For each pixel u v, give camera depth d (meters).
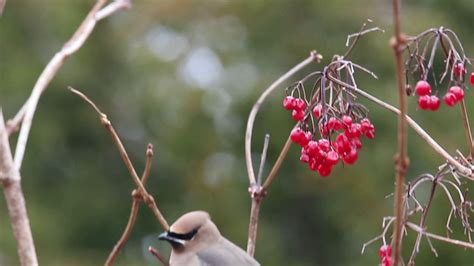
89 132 25.41
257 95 23.47
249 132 7.27
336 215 23.73
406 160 5.05
